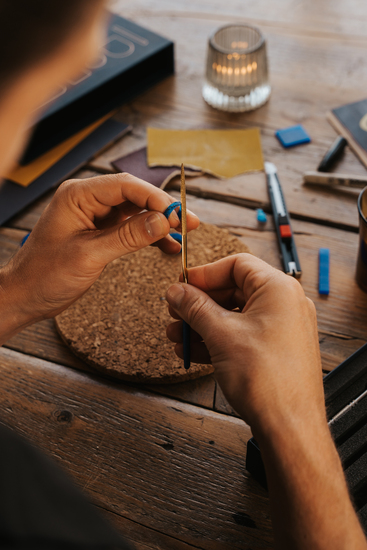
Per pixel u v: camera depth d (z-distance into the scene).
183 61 0.86
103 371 0.58
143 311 0.61
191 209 0.71
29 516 0.23
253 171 0.73
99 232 0.54
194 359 0.57
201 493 0.52
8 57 0.19
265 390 0.41
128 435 0.55
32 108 0.22
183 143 0.76
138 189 0.54
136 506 0.52
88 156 0.75
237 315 0.47
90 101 0.79
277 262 0.66
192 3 0.95
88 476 0.53
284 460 0.39
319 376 0.44
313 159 0.74
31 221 0.70
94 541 0.24
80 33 0.20
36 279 0.55
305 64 0.84
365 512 0.48
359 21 0.90
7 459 0.24
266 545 0.50
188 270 0.54
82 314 0.61
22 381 0.58
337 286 0.64
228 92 0.77
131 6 0.95
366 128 0.75
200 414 0.56
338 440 0.51
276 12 0.92
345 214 0.69
